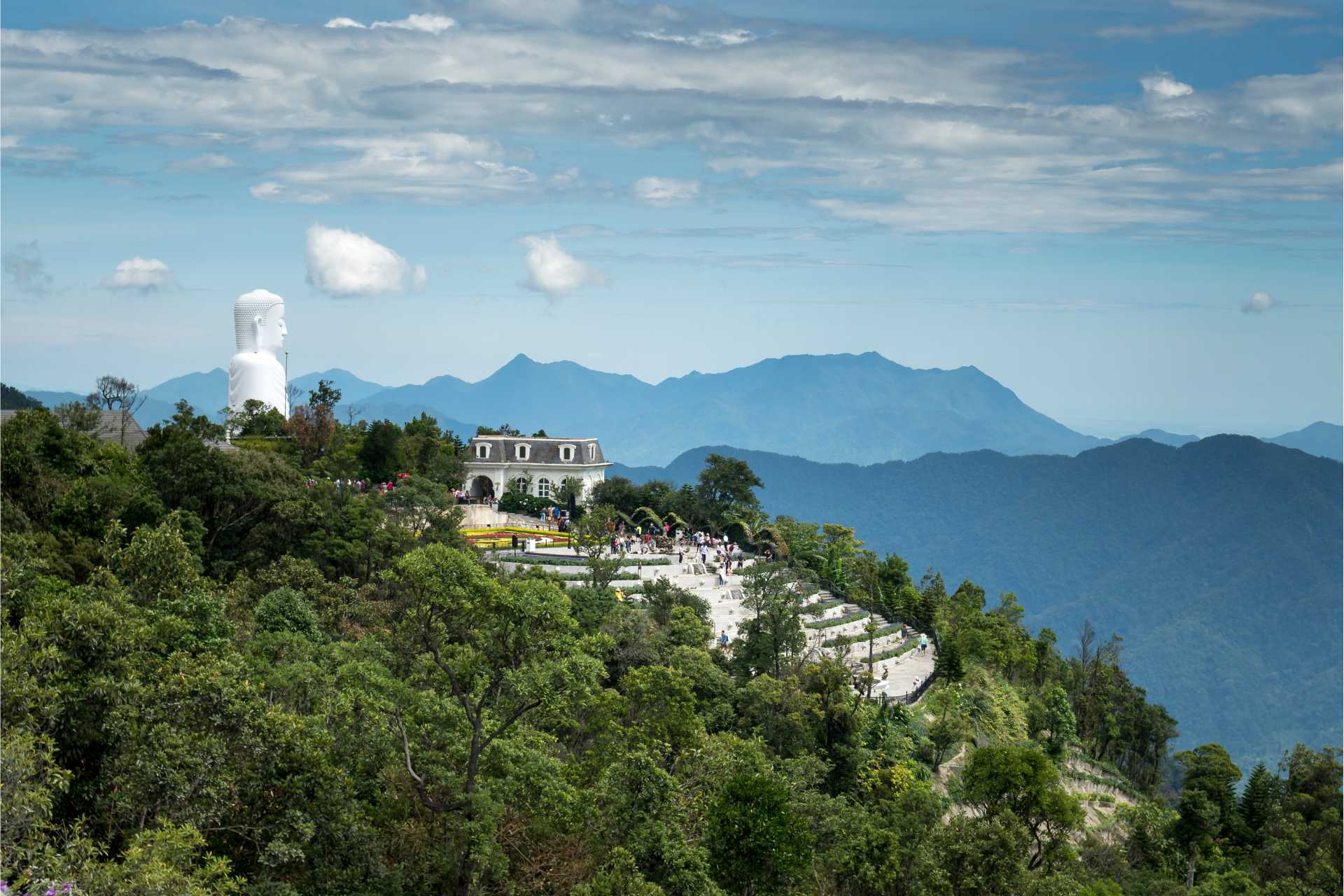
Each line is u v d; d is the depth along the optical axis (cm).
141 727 4997
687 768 7344
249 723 5259
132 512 9269
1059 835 9194
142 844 4425
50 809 4472
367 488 16512
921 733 11456
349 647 6819
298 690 6128
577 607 10412
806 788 8569
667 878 6222
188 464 10131
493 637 5869
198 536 9475
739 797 6706
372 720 5838
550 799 5928
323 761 5338
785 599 11169
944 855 7319
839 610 15400
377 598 9638
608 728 6938
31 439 9712
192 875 4512
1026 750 9419
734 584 14675
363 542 10488
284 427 17875
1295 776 13950
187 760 4891
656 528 18125
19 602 6272
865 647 14100
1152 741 16250
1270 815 12769
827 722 9912
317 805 5294
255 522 10488
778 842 6575
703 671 9969
